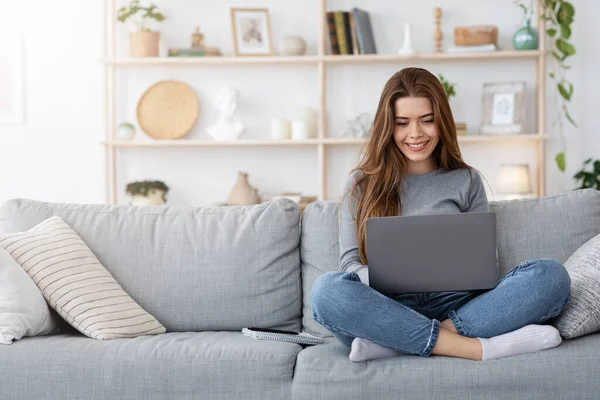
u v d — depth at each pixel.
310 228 2.45
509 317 1.97
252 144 4.51
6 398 1.99
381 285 2.01
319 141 4.48
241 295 2.38
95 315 2.20
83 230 2.46
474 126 4.61
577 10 4.55
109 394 1.98
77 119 4.73
